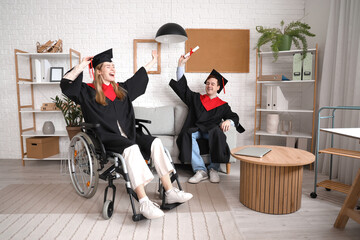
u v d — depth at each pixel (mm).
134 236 1408
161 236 1410
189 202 1857
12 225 1524
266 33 2717
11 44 3070
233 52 3121
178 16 3084
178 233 1439
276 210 1677
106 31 3082
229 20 3102
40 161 3055
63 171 2650
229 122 2441
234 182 2312
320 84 2828
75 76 1759
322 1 2795
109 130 1784
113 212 1694
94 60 1883
